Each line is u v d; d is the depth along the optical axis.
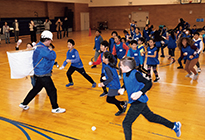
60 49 13.09
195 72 6.49
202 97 5.16
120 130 3.65
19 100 5.12
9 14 20.45
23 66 3.84
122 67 2.87
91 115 4.27
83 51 12.25
